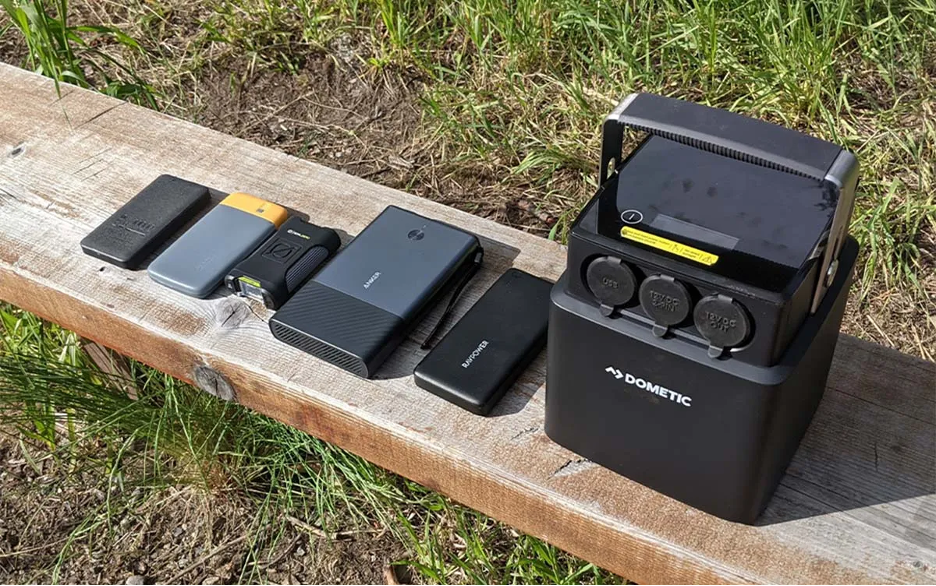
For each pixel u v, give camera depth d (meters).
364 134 1.76
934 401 0.94
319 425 1.00
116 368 1.30
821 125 1.62
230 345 1.01
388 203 1.17
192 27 1.99
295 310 1.00
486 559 1.12
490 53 1.84
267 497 1.23
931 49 1.73
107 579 1.20
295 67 1.89
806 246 0.75
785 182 0.81
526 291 1.03
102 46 1.96
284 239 1.08
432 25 1.91
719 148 0.75
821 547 0.83
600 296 0.78
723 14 1.76
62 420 1.26
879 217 1.43
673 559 0.84
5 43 1.98
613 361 0.79
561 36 1.83
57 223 1.16
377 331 0.97
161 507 1.26
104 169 1.24
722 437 0.78
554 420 0.88
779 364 0.74
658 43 1.81
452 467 0.92
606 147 0.83
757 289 0.71
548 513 0.89
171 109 1.82
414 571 1.16
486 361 0.95
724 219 0.78
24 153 1.26
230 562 1.21
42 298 1.12
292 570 1.20
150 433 1.20
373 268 1.03
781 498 0.87
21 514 1.27
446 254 1.05
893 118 1.62
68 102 1.35
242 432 1.26
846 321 1.40
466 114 1.74
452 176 1.66
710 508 0.84
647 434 0.82
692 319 0.75
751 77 1.67
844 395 0.95
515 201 1.61
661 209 0.79
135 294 1.07
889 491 0.87
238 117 1.81
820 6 1.72
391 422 0.94
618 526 0.85
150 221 1.13
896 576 0.81
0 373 1.22
